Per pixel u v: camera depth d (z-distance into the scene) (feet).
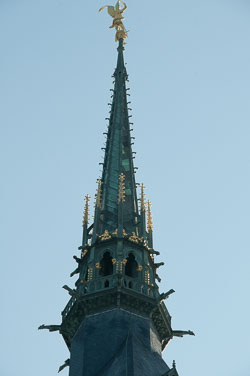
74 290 544.62
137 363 477.36
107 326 520.42
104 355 503.61
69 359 545.44
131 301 534.37
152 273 568.00
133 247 570.46
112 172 640.99
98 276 550.77
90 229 595.06
